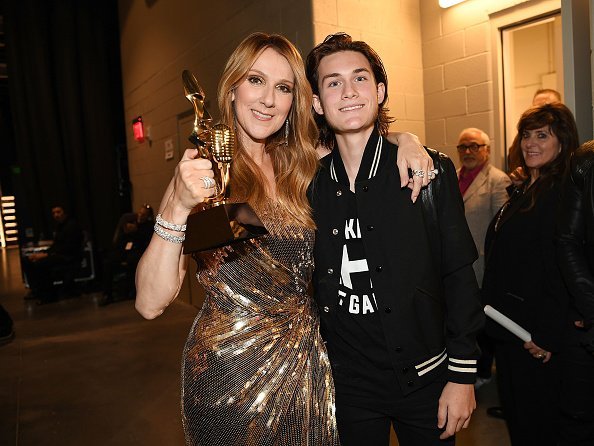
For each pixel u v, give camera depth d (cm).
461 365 123
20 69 717
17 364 397
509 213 193
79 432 275
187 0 469
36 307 611
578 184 160
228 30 400
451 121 338
